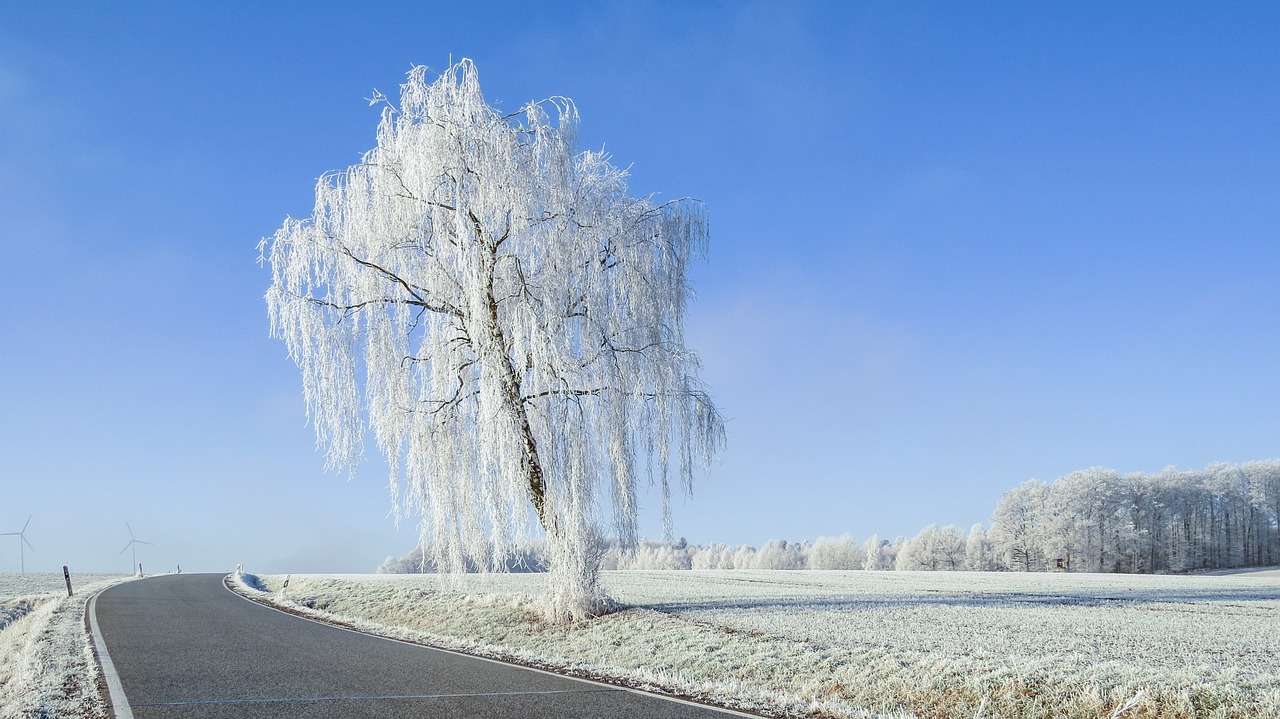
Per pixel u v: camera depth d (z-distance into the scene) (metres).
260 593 37.44
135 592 35.66
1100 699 10.95
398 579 43.12
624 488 21.23
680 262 22.98
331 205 21.66
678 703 11.11
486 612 24.12
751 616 21.75
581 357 21.42
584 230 21.47
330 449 21.20
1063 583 49.97
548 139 21.14
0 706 10.05
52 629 19.59
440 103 20.92
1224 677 11.80
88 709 9.91
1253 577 67.19
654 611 21.64
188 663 14.09
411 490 21.81
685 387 22.30
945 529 119.88
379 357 21.31
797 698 11.96
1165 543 105.38
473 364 21.39
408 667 13.98
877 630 18.84
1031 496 106.56
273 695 10.94
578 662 15.66
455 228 20.67
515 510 20.72
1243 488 106.00
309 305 21.16
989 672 12.52
